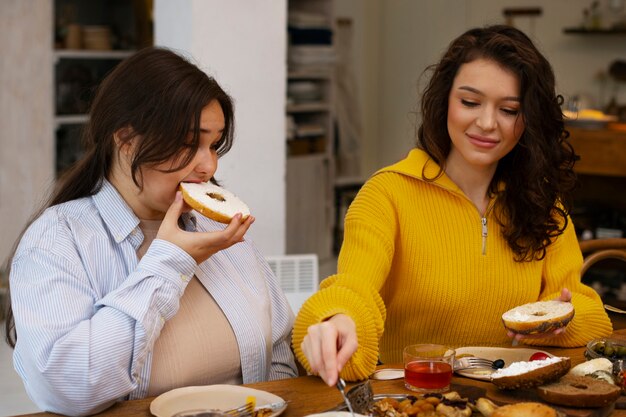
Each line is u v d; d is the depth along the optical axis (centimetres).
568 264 216
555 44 684
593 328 202
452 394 153
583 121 521
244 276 188
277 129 413
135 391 164
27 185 538
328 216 683
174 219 162
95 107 167
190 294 176
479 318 210
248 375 179
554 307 189
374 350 175
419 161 210
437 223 208
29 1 528
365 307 177
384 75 776
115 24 603
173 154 161
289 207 645
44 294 156
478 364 179
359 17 762
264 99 407
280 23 407
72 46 544
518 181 206
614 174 505
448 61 200
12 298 158
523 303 211
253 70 402
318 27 644
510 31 197
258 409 151
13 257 167
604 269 474
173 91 160
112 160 170
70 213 168
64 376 150
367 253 198
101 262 166
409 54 758
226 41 392
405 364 170
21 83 536
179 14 389
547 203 206
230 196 168
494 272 209
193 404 156
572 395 150
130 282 157
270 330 187
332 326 157
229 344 177
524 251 209
